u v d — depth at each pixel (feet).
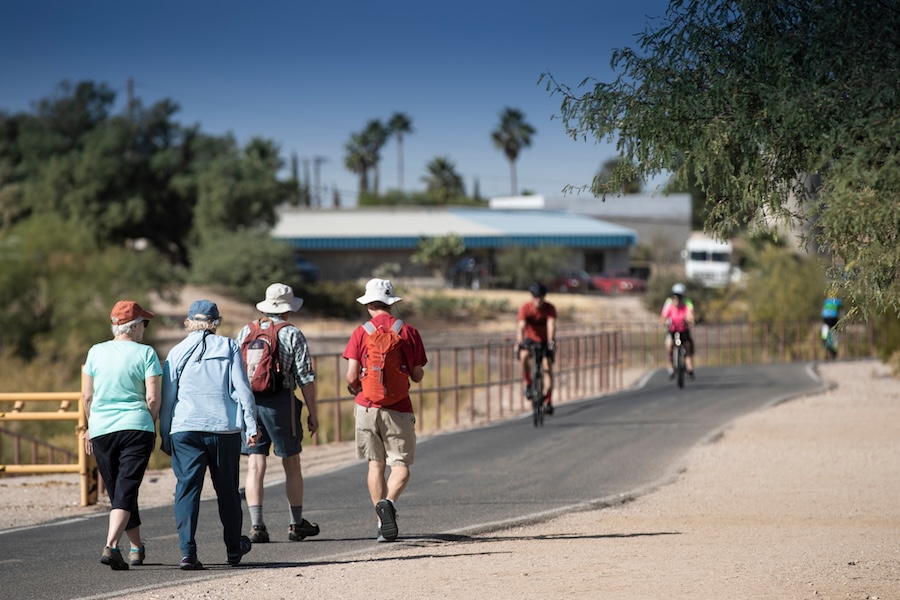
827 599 49.01
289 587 53.67
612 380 210.18
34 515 81.76
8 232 317.42
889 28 46.14
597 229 617.21
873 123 42.83
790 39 47.60
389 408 66.74
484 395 195.31
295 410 67.51
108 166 518.78
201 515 80.69
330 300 479.41
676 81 49.73
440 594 51.29
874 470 100.78
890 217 42.24
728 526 73.87
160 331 378.53
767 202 48.80
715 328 342.64
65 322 302.04
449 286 574.15
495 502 84.99
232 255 472.03
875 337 276.62
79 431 86.33
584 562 59.77
